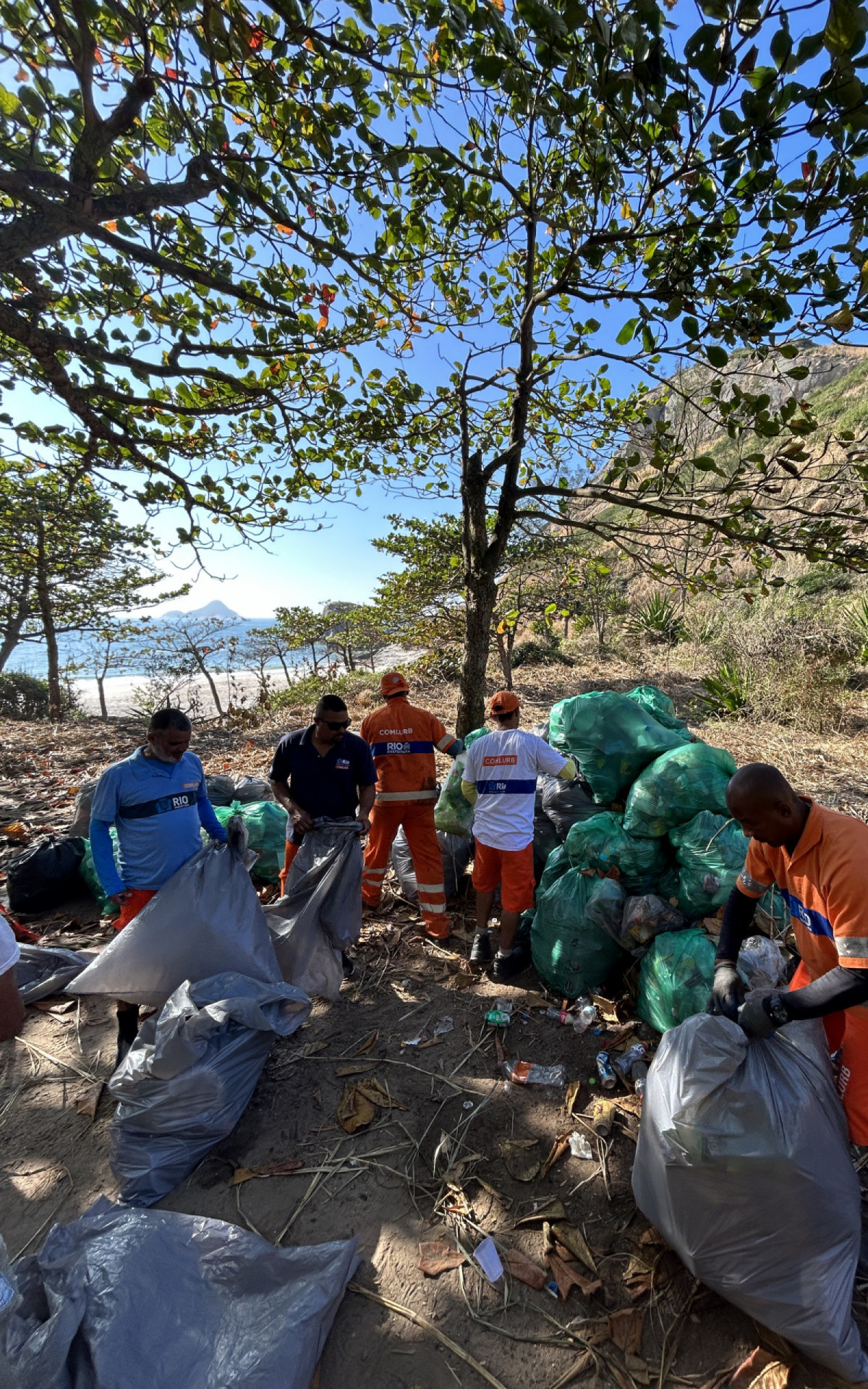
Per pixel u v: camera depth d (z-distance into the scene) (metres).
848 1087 1.92
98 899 4.39
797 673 9.51
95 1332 1.62
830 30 1.70
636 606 18.61
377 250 3.25
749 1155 1.72
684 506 4.26
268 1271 1.89
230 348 3.15
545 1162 2.41
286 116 2.51
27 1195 2.36
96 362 3.37
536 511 4.91
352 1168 2.44
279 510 4.51
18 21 2.04
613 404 5.07
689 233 2.76
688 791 3.22
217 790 5.24
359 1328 1.89
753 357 2.87
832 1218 1.72
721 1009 2.00
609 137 2.36
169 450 3.90
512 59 1.99
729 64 1.85
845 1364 1.67
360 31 2.16
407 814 3.93
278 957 3.28
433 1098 2.76
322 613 17.45
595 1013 3.16
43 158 2.63
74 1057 3.09
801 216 2.40
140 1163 2.32
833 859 1.77
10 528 10.13
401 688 3.97
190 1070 2.37
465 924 4.17
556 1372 1.79
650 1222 2.11
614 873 3.32
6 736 10.50
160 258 2.56
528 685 13.34
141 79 2.14
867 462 3.08
